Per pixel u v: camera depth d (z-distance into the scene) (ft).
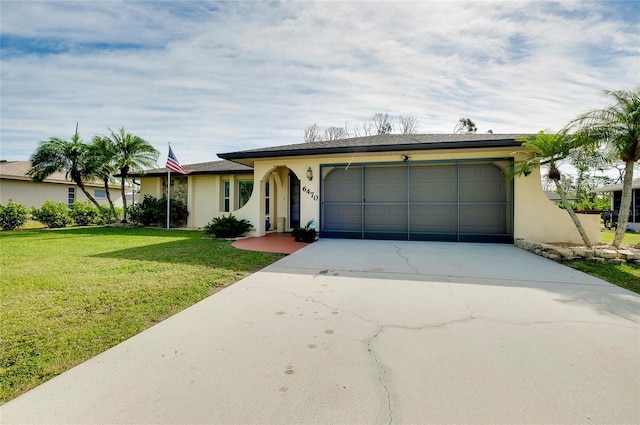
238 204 53.57
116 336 10.57
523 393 7.38
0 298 14.38
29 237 39.01
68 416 6.66
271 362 8.85
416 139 39.04
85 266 20.98
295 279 18.07
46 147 52.95
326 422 6.45
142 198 59.62
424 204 35.99
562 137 24.68
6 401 7.22
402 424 6.36
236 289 16.06
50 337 10.47
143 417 6.62
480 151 32.73
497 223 33.99
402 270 20.36
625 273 19.51
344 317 12.23
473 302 13.99
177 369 8.49
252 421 6.48
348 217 38.14
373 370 8.41
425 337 10.43
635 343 9.95
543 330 10.96
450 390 7.50
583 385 7.69
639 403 7.00
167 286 16.33
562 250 23.72
